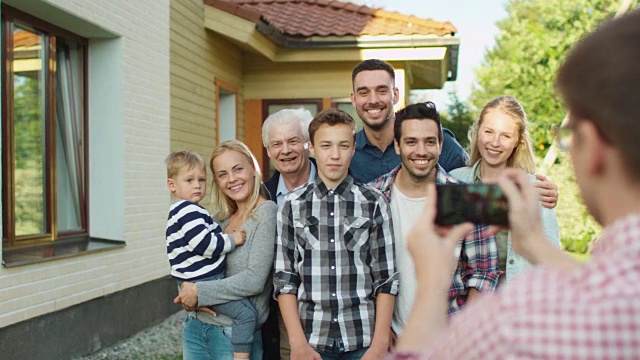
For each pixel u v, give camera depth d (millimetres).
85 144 7039
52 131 6340
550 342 827
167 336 7160
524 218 1303
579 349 816
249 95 11398
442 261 1125
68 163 6766
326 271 3105
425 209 1235
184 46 8836
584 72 925
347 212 3141
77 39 6852
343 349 3059
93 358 6168
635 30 899
